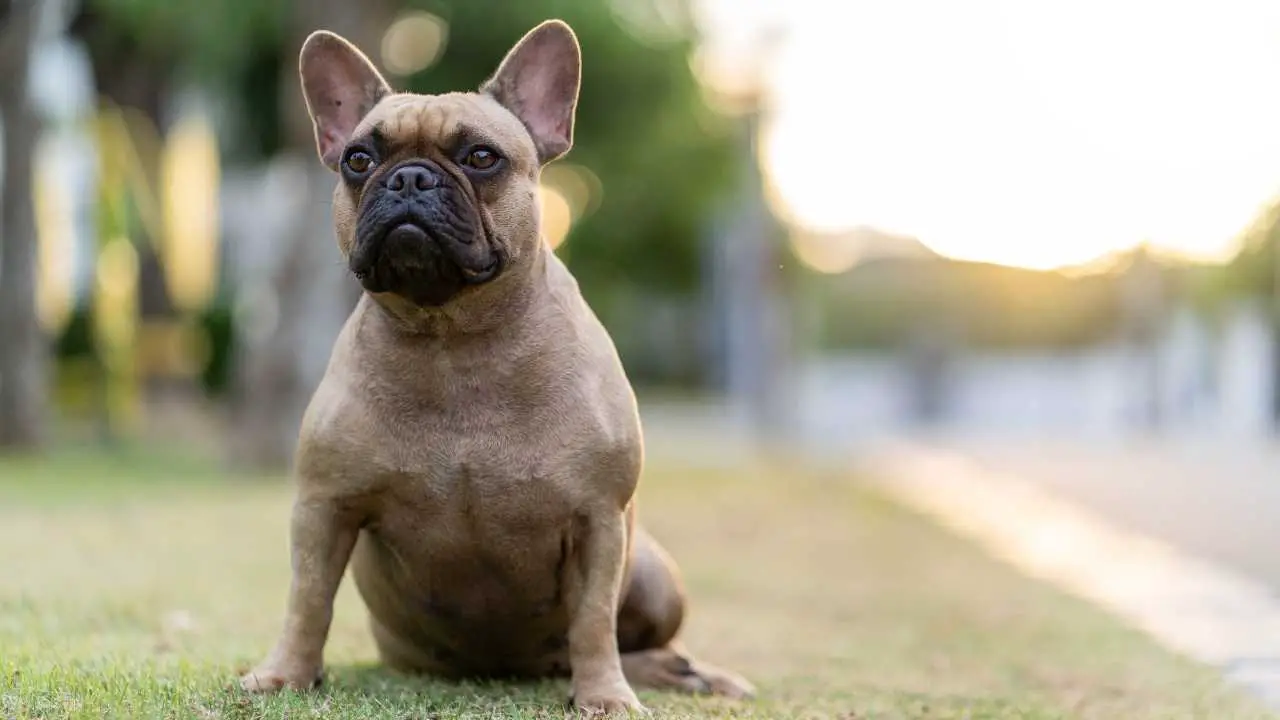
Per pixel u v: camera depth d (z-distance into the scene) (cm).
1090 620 780
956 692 534
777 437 2361
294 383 1521
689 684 486
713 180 2742
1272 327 3266
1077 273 3866
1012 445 2522
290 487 1348
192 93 2402
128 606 605
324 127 475
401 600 452
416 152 411
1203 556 1091
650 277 3478
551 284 430
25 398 1628
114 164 1975
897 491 1582
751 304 2384
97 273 1905
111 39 2383
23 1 1625
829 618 765
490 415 414
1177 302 3503
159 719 372
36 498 1119
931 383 3719
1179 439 2802
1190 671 621
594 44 2309
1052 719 482
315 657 423
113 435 1902
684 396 4150
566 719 398
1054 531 1255
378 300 409
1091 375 3731
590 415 420
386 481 415
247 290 2408
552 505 418
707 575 923
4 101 1612
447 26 2303
